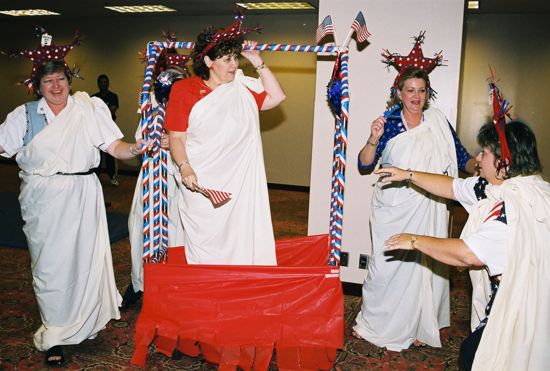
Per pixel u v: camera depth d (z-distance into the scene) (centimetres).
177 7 812
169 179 327
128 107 970
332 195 286
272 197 812
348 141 381
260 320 256
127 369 279
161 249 315
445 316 326
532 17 773
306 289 255
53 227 276
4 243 484
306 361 266
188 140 265
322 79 378
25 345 301
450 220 345
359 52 370
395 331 307
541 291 171
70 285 282
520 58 786
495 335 173
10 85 1052
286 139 874
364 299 320
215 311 257
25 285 392
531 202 173
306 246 310
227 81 264
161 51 291
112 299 306
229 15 874
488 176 188
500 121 181
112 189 807
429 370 287
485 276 197
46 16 952
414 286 303
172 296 260
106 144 287
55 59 276
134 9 849
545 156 795
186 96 261
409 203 298
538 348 172
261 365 257
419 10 356
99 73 977
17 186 787
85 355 293
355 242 388
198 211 269
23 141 278
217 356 268
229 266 256
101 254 296
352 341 318
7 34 1030
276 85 277
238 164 268
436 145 299
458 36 351
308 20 830
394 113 310
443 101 359
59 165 276
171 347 279
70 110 279
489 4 708
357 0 365
